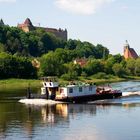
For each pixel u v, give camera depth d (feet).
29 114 346.95
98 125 291.17
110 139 249.96
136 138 251.60
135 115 332.39
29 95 450.30
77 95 437.58
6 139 250.37
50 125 293.23
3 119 321.11
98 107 387.96
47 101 433.07
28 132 269.23
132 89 603.26
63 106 400.67
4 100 453.17
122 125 289.94
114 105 402.11
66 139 249.96
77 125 292.20
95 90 451.12
